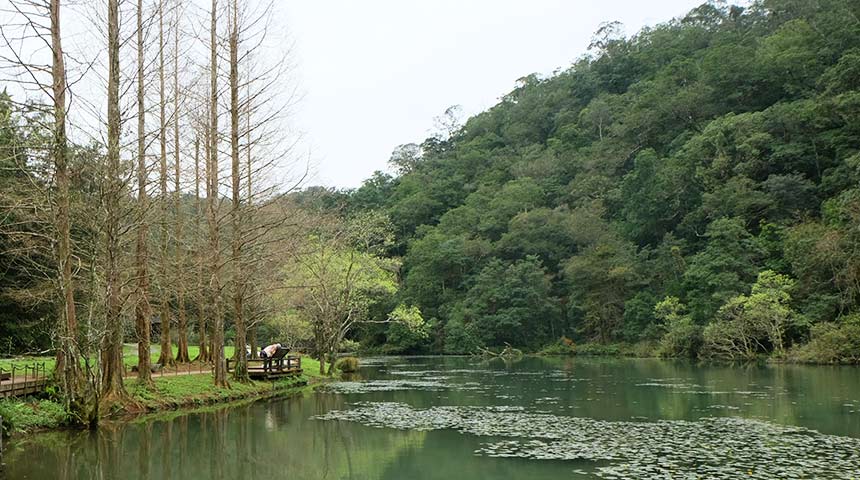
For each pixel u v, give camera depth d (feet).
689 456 52.06
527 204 316.60
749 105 284.00
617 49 445.78
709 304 193.26
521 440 61.31
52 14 61.52
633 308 233.14
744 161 233.35
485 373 157.28
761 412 77.30
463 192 377.91
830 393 95.76
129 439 61.87
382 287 177.37
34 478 46.29
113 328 71.56
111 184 65.41
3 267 85.51
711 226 209.56
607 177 315.58
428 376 148.66
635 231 270.26
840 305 162.81
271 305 131.23
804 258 171.22
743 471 46.39
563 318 272.92
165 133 98.78
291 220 128.06
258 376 112.16
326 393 107.96
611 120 371.15
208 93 105.70
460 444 60.13
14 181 76.02
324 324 157.79
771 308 166.30
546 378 137.69
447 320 281.74
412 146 490.08
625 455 53.06
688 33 389.80
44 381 68.80
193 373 104.32
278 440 63.57
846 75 206.18
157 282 87.25
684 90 303.07
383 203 393.09
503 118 471.62
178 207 105.70
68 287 62.64
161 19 127.75
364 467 51.83
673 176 252.21
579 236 276.82
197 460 54.85
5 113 69.10
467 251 294.46
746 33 351.67
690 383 116.88
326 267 154.20
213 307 103.24
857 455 51.70
